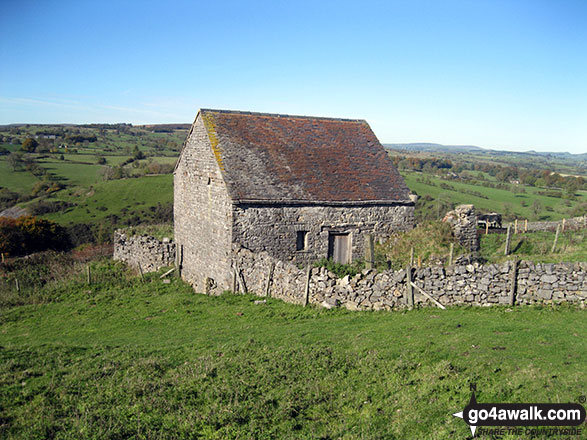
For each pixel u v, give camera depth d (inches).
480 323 532.7
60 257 1230.9
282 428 359.3
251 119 998.4
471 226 978.1
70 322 737.0
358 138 1080.2
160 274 1045.8
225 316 690.8
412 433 336.8
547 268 595.2
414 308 624.1
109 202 2425.0
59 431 363.3
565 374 375.9
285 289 731.4
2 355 513.7
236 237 828.6
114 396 410.3
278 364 450.3
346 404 383.2
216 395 402.0
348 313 639.1
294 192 879.7
